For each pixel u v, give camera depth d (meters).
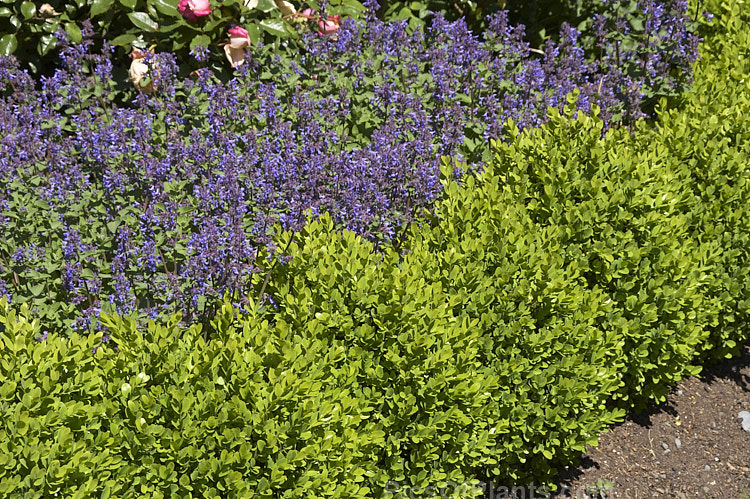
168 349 3.11
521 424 4.01
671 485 4.73
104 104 4.88
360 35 5.71
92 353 3.08
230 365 3.13
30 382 2.84
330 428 3.21
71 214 4.07
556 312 4.16
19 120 4.74
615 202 4.54
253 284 3.84
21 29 5.62
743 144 5.62
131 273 4.00
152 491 2.93
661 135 5.50
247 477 3.04
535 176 4.77
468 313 3.99
